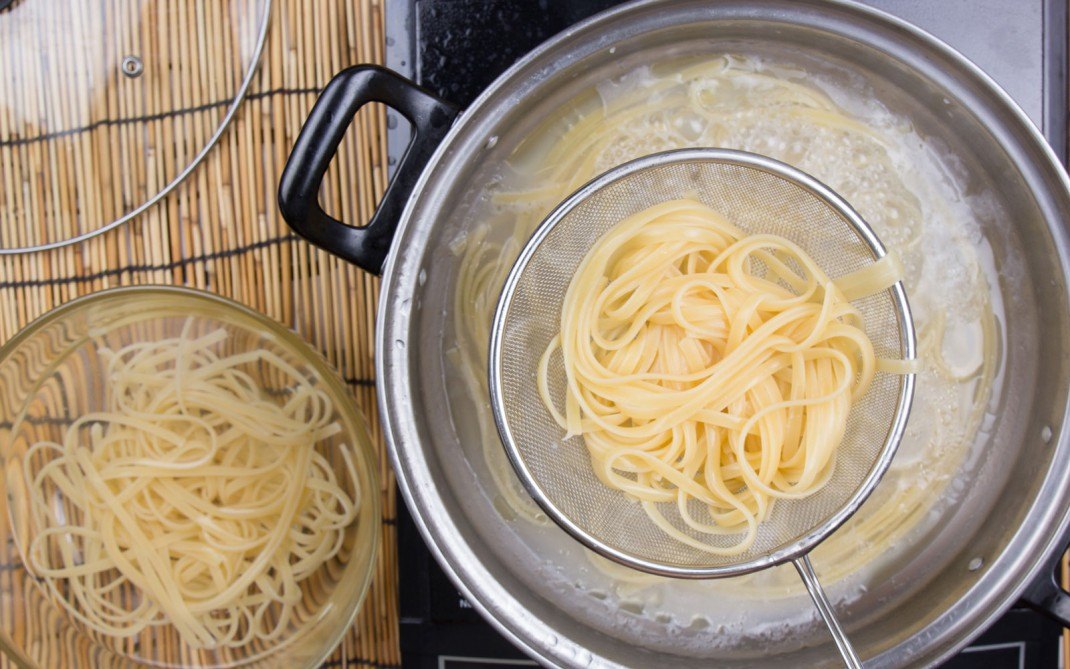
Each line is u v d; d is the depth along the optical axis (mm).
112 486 624
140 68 654
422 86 588
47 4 648
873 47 556
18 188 659
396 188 572
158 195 651
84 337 622
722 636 589
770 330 559
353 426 621
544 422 574
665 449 567
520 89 557
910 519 593
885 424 558
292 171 563
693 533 574
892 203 590
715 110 595
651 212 565
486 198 598
